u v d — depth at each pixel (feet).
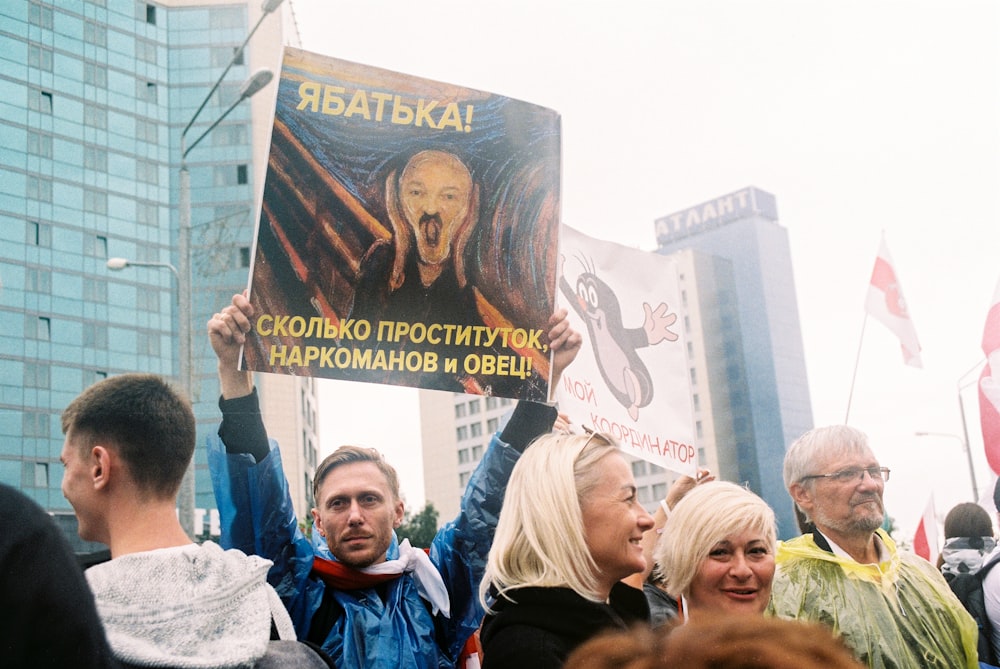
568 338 10.27
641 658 2.87
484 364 9.91
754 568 9.32
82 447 6.26
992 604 12.41
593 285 12.73
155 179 120.37
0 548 4.24
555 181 10.44
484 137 10.23
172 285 119.14
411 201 9.86
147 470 6.23
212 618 5.55
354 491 9.24
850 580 10.93
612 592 8.41
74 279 111.04
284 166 9.48
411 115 10.03
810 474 11.30
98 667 4.40
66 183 111.24
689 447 13.12
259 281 9.21
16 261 107.24
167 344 117.08
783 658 2.65
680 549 9.50
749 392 335.47
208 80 125.29
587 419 12.15
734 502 9.47
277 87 9.59
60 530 4.55
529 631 6.99
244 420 8.88
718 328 339.16
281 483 8.91
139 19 121.39
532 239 10.28
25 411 103.30
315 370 9.26
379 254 9.67
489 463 9.93
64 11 111.14
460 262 9.95
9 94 107.96
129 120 119.03
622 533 7.82
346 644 8.79
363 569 9.27
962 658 11.07
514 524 7.63
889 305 19.02
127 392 6.36
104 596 5.48
